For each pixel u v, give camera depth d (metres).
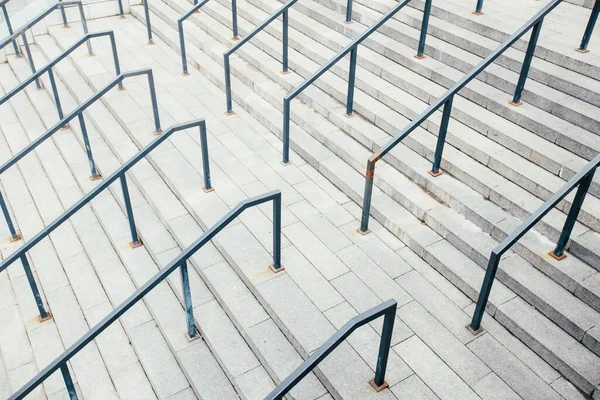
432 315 3.95
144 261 4.91
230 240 4.60
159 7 8.64
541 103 4.86
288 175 5.38
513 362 3.62
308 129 5.76
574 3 6.23
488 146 4.77
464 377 3.53
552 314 3.72
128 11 9.04
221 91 6.83
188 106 6.49
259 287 4.16
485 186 4.48
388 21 6.42
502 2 6.33
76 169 6.10
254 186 5.22
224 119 6.25
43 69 6.17
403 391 3.46
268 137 5.95
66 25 8.48
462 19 5.91
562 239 3.84
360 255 4.45
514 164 4.53
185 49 7.35
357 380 3.53
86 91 7.10
